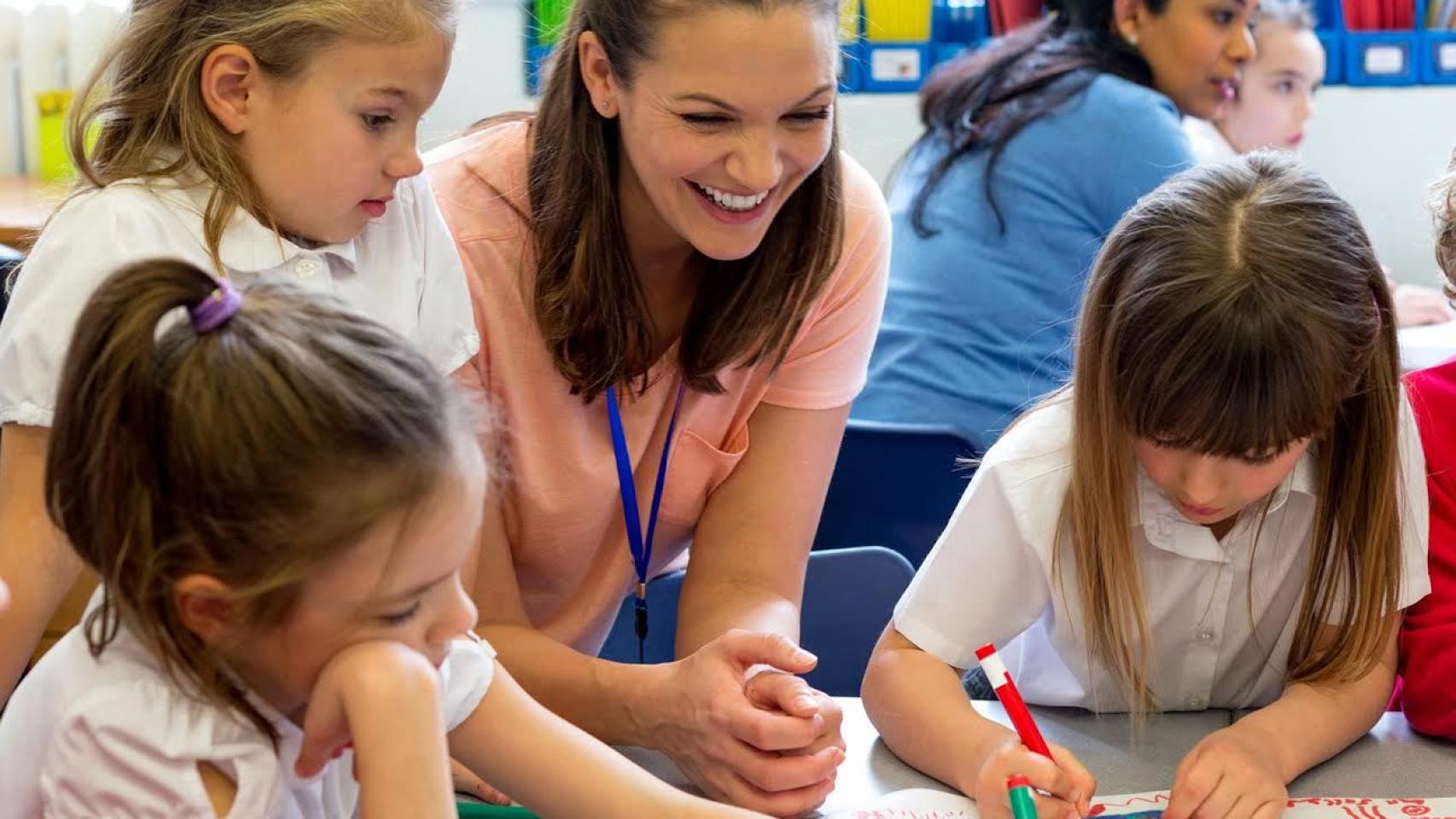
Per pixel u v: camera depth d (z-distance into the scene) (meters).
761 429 1.48
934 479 1.92
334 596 0.82
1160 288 1.12
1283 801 1.12
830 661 1.64
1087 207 2.25
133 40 1.13
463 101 3.20
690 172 1.15
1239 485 1.16
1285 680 1.33
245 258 1.10
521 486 1.36
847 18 1.33
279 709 0.89
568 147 1.24
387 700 0.83
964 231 2.29
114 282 0.79
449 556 0.84
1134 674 1.26
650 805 1.04
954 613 1.28
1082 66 2.29
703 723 1.16
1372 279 1.18
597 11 1.17
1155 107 2.23
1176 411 1.12
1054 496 1.25
